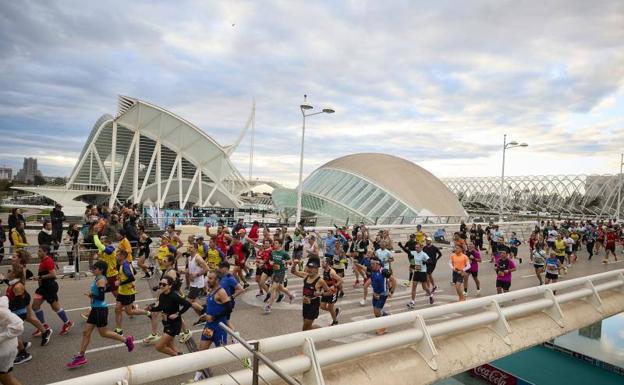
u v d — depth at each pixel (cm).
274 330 888
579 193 10825
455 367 688
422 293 1334
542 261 1422
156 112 6262
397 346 614
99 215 1725
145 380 392
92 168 7031
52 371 645
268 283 1369
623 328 1305
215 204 7588
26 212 6538
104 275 675
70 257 1429
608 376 1066
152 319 781
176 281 654
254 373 407
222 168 7256
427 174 5184
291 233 2261
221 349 448
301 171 2511
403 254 2266
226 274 689
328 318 997
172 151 6794
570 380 1066
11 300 707
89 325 667
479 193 13488
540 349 1213
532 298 1319
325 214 3928
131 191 6775
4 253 1399
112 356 715
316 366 505
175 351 657
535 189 11788
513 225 4034
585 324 998
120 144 6550
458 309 720
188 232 1980
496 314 800
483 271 1833
